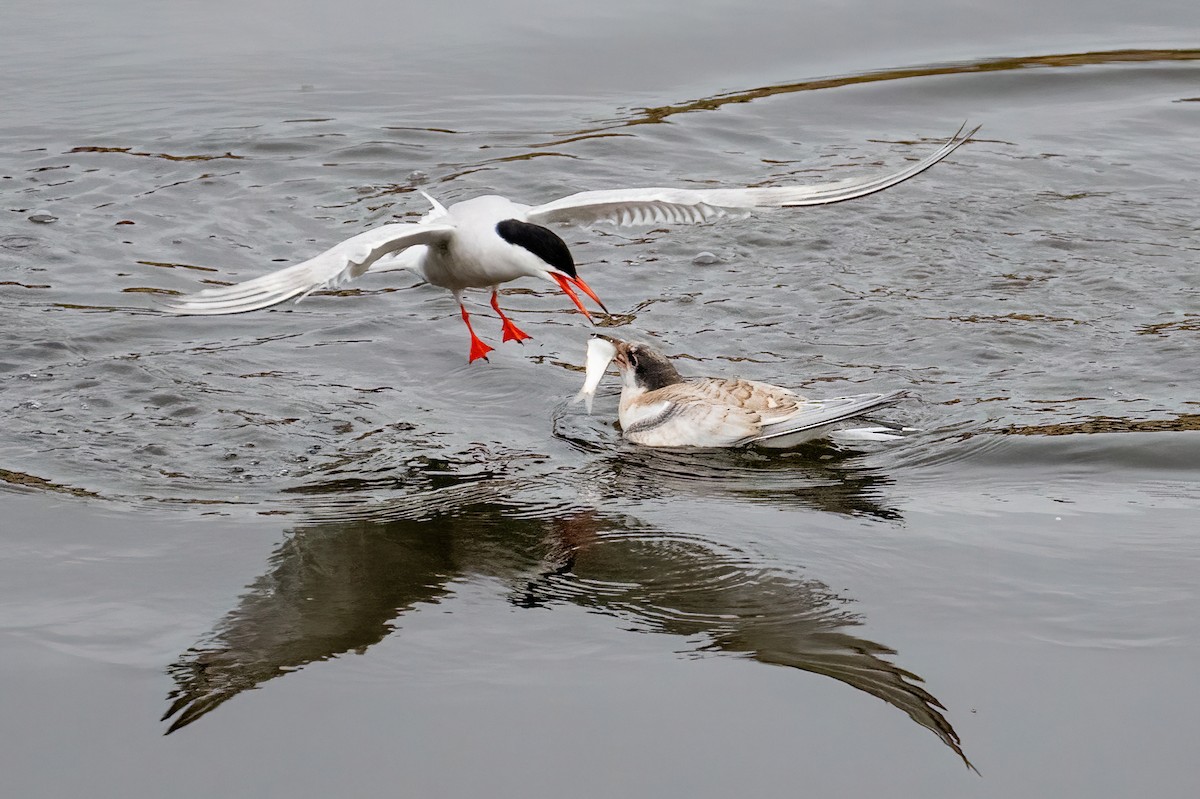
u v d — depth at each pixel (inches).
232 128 812.6
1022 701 311.1
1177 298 593.3
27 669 320.8
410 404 505.4
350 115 837.8
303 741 298.0
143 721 303.7
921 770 288.2
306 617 347.9
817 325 575.2
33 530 391.5
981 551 385.7
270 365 536.4
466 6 1033.5
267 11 1030.4
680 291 615.8
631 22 1001.5
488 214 476.1
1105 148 781.9
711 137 802.2
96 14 1016.2
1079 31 975.6
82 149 775.7
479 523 407.5
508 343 568.1
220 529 398.3
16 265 624.1
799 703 311.3
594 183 733.9
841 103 856.3
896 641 337.1
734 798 280.4
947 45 953.5
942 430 478.9
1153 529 398.0
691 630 343.9
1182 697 310.8
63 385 502.6
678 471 452.1
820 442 478.6
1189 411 484.1
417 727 302.5
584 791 282.4
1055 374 522.0
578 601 358.6
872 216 692.1
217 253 649.6
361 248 410.3
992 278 618.5
